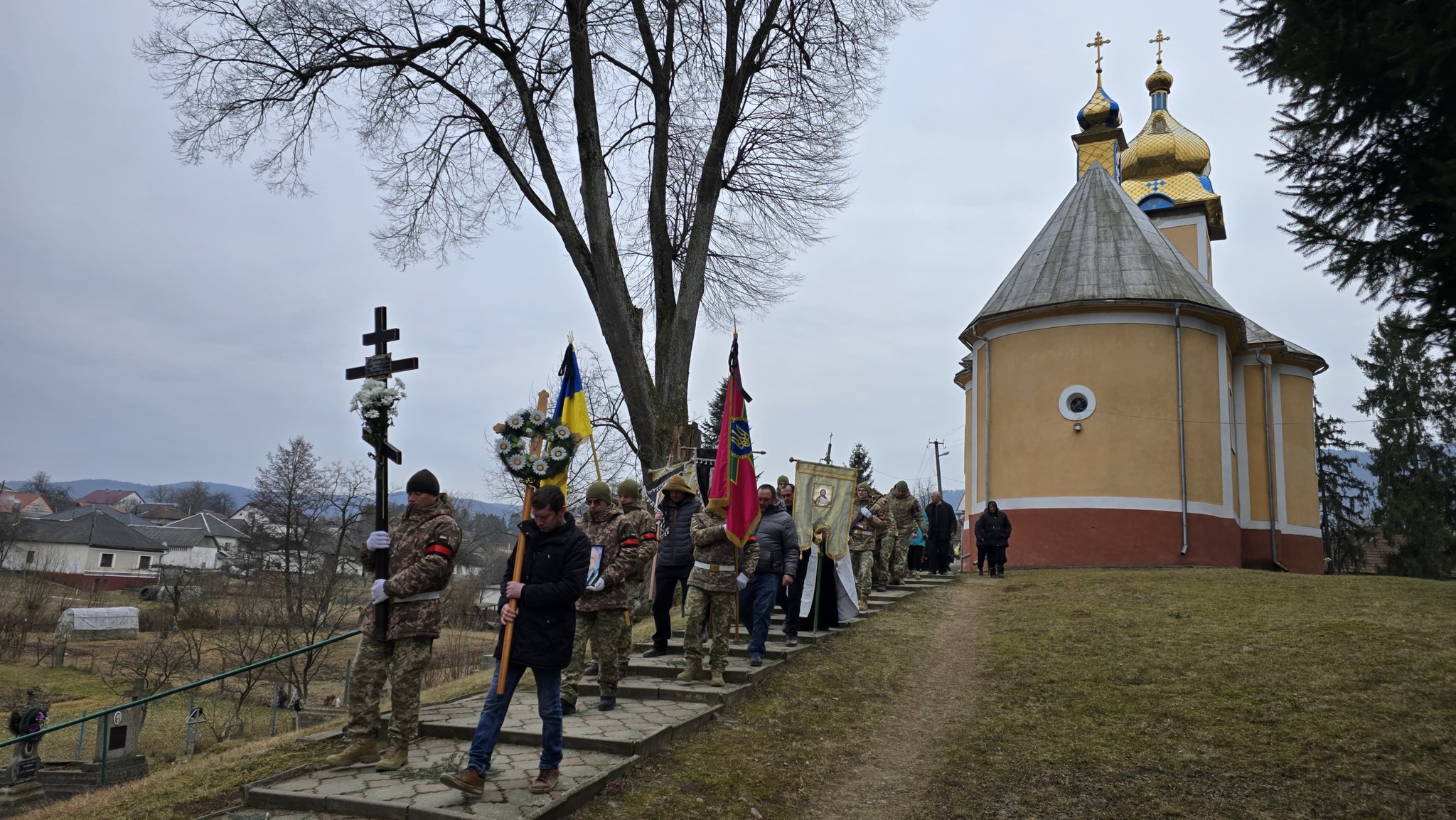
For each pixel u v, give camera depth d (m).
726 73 16.42
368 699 6.27
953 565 26.25
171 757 20.84
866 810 6.24
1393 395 40.44
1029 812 6.14
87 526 63.22
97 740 19.97
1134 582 14.41
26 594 42.91
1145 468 19.14
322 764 6.27
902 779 6.80
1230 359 22.03
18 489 105.69
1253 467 23.62
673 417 15.73
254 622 30.58
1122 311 19.80
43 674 31.69
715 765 6.70
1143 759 6.88
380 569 6.23
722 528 8.61
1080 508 19.25
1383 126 6.98
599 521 7.74
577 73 15.76
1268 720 7.43
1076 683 8.86
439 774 6.06
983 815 6.14
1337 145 7.24
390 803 5.46
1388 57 6.41
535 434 6.65
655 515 11.62
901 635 11.42
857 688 9.06
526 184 16.62
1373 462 41.28
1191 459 19.34
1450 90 6.52
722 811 5.96
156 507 103.62
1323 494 43.62
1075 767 6.82
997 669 9.62
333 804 5.55
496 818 5.24
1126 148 31.81
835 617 11.64
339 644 35.44
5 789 16.11
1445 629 9.54
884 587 15.55
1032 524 19.72
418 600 6.21
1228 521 19.56
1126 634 10.60
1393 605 11.09
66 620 38.88
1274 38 7.41
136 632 40.69
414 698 6.20
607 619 7.62
